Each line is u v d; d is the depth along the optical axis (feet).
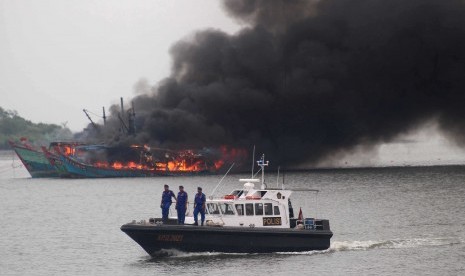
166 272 631.97
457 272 634.84
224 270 634.84
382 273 632.38
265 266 649.20
